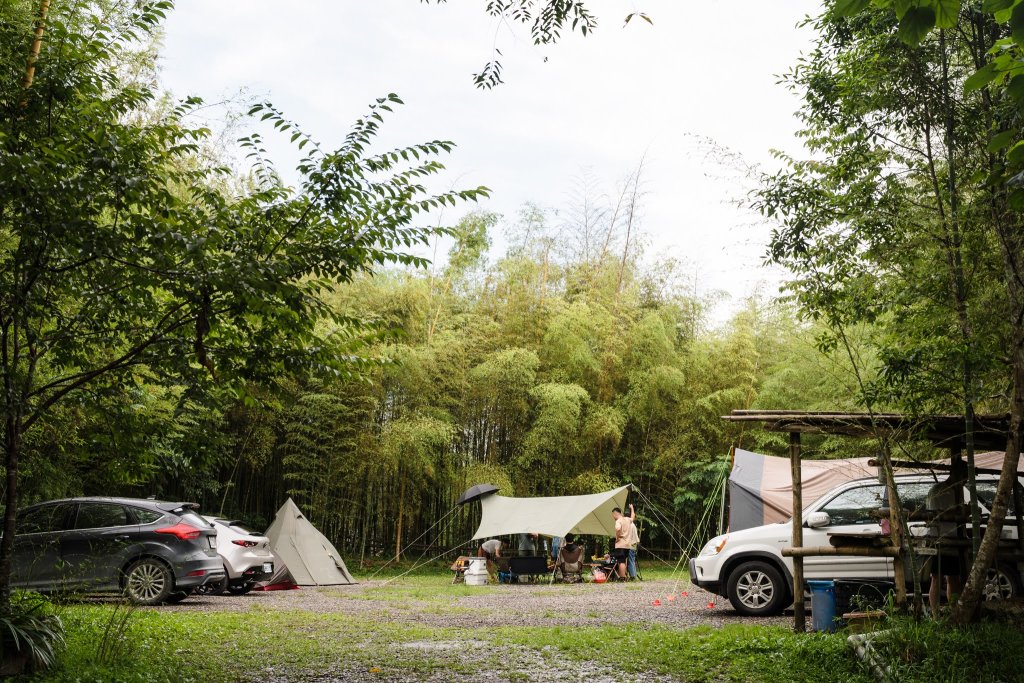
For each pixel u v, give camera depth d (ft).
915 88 22.07
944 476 29.04
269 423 58.49
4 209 16.55
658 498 66.74
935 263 22.34
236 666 19.30
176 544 31.91
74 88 17.29
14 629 16.60
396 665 19.63
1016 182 10.34
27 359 20.58
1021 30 8.34
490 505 54.49
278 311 16.60
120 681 16.58
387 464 57.41
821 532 29.35
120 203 16.60
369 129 16.79
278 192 17.31
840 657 18.78
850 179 23.94
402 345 56.24
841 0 8.90
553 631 25.35
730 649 20.66
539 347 63.10
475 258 63.62
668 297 69.36
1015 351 20.04
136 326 18.40
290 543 48.37
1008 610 20.89
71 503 32.40
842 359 47.65
